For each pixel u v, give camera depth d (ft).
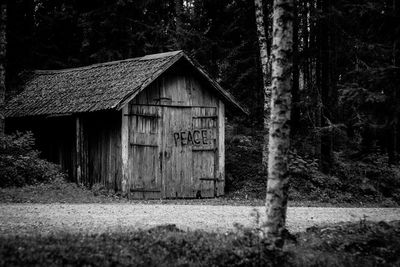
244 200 69.87
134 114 68.39
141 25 103.40
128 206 55.26
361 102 41.73
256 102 97.25
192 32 97.35
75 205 54.44
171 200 68.69
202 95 74.13
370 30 46.83
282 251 32.48
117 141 68.64
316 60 86.99
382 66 41.60
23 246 30.27
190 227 41.24
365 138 86.94
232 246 32.53
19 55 104.12
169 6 107.65
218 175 74.74
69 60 105.81
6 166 66.85
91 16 99.45
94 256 29.55
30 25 105.29
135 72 71.00
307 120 87.71
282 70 33.24
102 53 100.78
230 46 98.37
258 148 83.25
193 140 73.10
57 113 72.95
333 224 43.62
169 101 71.31
